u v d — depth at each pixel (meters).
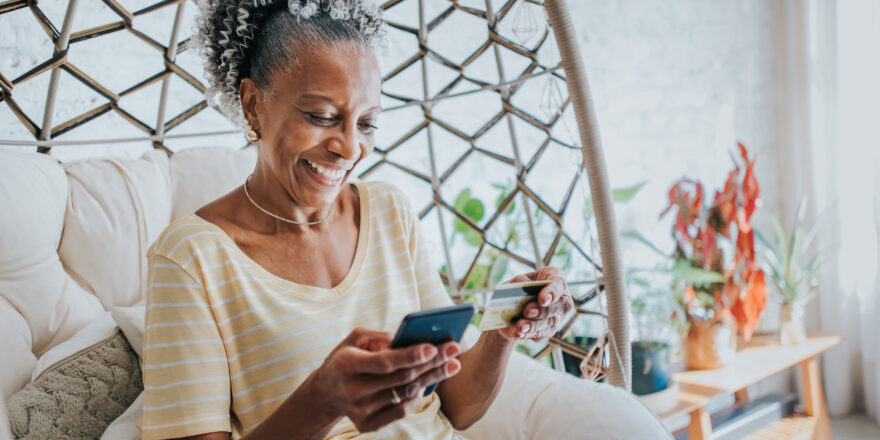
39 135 1.22
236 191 0.87
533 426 0.99
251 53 0.82
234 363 0.79
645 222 2.49
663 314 1.97
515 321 0.82
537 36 2.14
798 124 2.66
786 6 2.69
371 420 0.61
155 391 0.73
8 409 0.82
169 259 0.76
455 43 2.13
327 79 0.76
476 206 2.08
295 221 0.85
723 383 1.80
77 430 0.88
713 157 2.64
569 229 2.29
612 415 0.92
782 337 2.10
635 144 2.44
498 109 2.23
